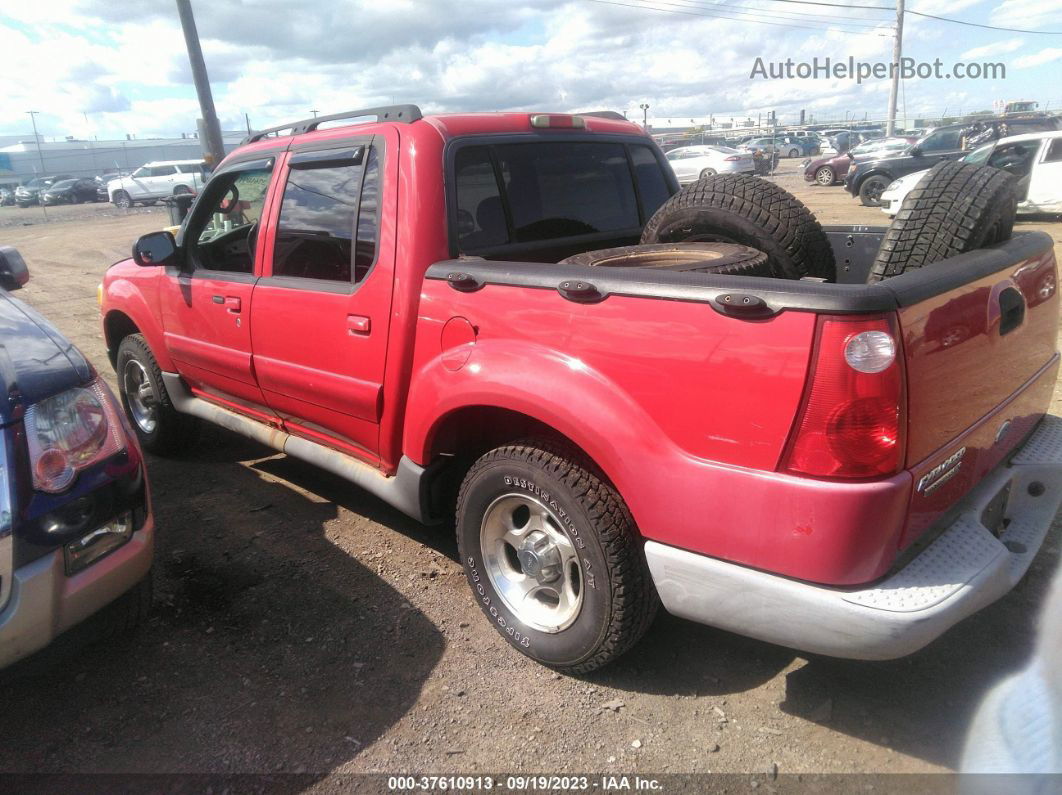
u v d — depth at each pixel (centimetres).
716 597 231
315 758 251
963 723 251
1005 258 254
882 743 245
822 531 206
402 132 312
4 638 236
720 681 280
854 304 197
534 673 288
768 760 242
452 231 307
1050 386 304
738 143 4284
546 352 258
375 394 322
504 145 336
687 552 235
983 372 245
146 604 300
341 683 286
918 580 211
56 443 255
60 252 1847
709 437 222
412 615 326
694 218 321
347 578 356
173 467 496
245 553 382
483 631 314
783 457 210
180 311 434
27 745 261
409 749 253
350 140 334
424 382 299
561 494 261
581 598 267
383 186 313
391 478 338
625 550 254
